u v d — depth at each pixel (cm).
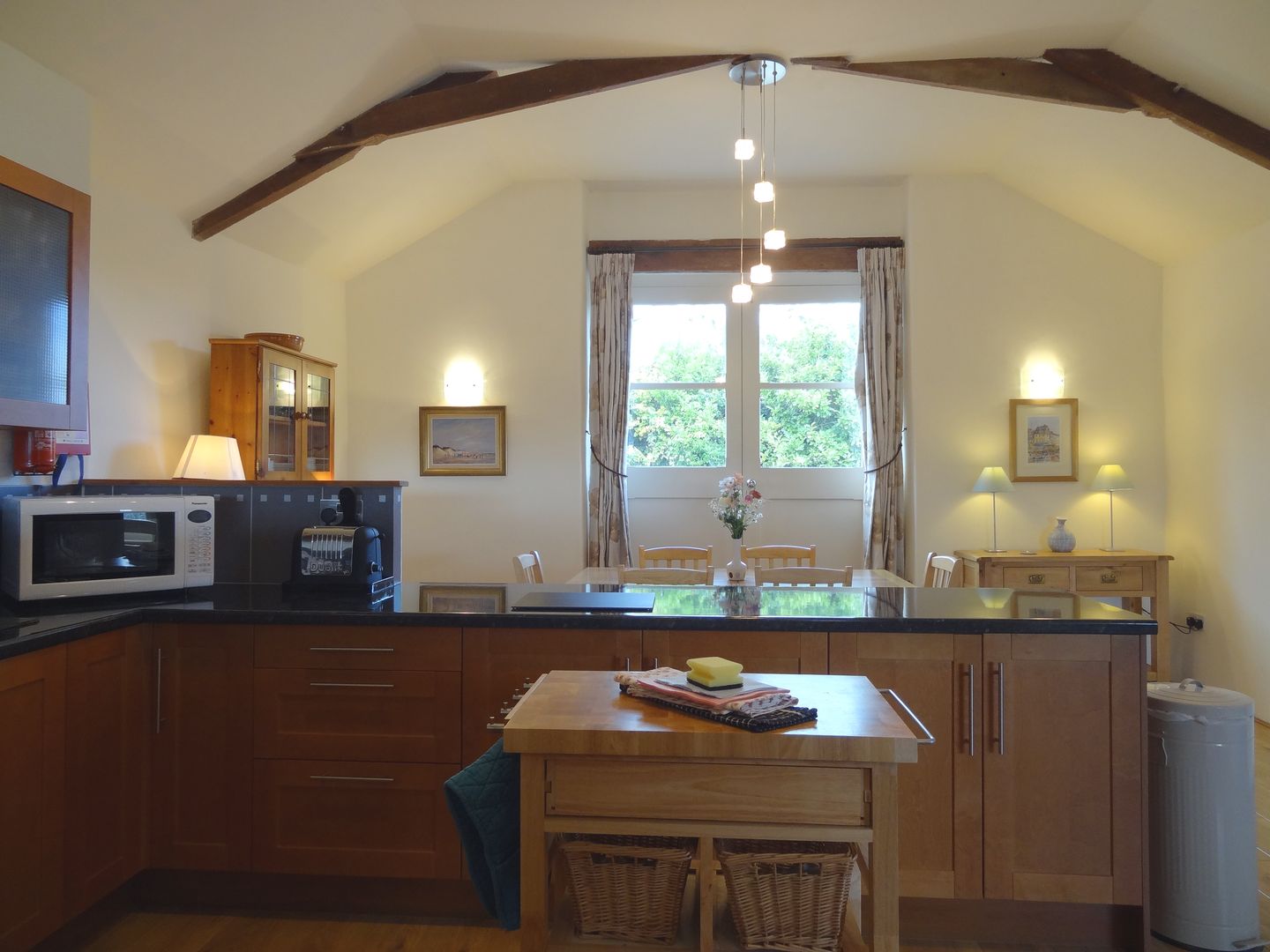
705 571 390
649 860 145
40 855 200
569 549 534
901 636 215
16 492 277
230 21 298
